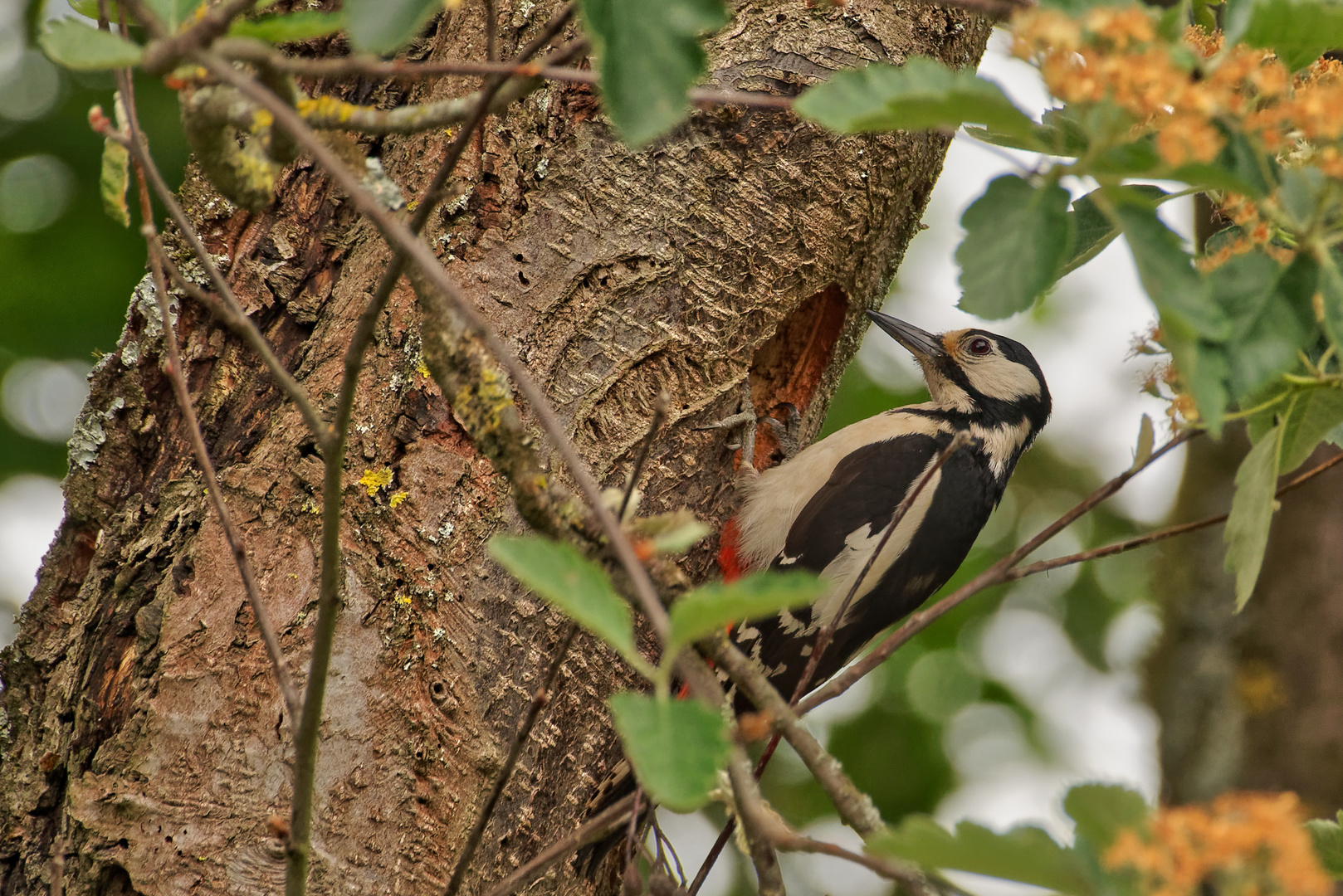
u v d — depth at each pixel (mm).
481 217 7531
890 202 8781
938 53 8586
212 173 5273
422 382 7070
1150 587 14625
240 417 7234
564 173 7648
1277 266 4520
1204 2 6281
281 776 6523
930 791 14141
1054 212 4320
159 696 6621
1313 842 5277
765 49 8156
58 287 12414
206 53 3900
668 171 7824
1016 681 14672
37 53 12109
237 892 6395
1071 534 15188
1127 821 3955
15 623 7402
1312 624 12078
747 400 8727
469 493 6988
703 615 3471
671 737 3477
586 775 7191
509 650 6953
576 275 7590
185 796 6504
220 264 7441
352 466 6953
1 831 6844
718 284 7953
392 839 6617
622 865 7941
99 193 12281
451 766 6762
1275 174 4754
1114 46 4012
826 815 13930
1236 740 12219
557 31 4797
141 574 6965
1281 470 5684
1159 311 4148
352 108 5105
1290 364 4461
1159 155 4043
